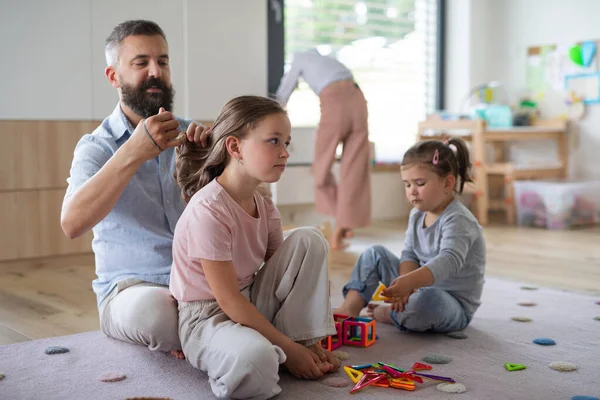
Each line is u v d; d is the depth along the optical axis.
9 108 2.75
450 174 1.75
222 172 1.43
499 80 4.67
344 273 2.64
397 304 1.64
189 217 1.36
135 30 1.64
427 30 4.66
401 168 1.78
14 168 2.78
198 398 1.29
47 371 1.44
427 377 1.39
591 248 3.20
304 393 1.31
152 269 1.62
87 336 1.71
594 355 1.57
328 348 1.57
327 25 4.12
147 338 1.50
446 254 1.66
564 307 2.04
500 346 1.64
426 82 4.68
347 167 3.19
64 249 2.91
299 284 1.42
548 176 4.26
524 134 4.14
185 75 3.21
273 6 3.82
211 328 1.33
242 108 1.36
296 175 3.59
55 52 2.84
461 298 1.78
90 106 2.94
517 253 3.06
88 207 1.42
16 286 2.47
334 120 3.17
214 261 1.33
